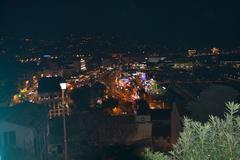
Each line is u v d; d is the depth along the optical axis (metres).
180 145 3.33
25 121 22.20
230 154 3.00
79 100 43.41
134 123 25.33
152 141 25.53
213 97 12.73
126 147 22.80
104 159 21.09
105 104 43.12
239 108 3.44
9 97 44.53
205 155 3.11
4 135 21.30
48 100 36.72
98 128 23.84
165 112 30.02
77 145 21.80
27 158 20.17
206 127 3.18
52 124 23.62
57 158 20.86
